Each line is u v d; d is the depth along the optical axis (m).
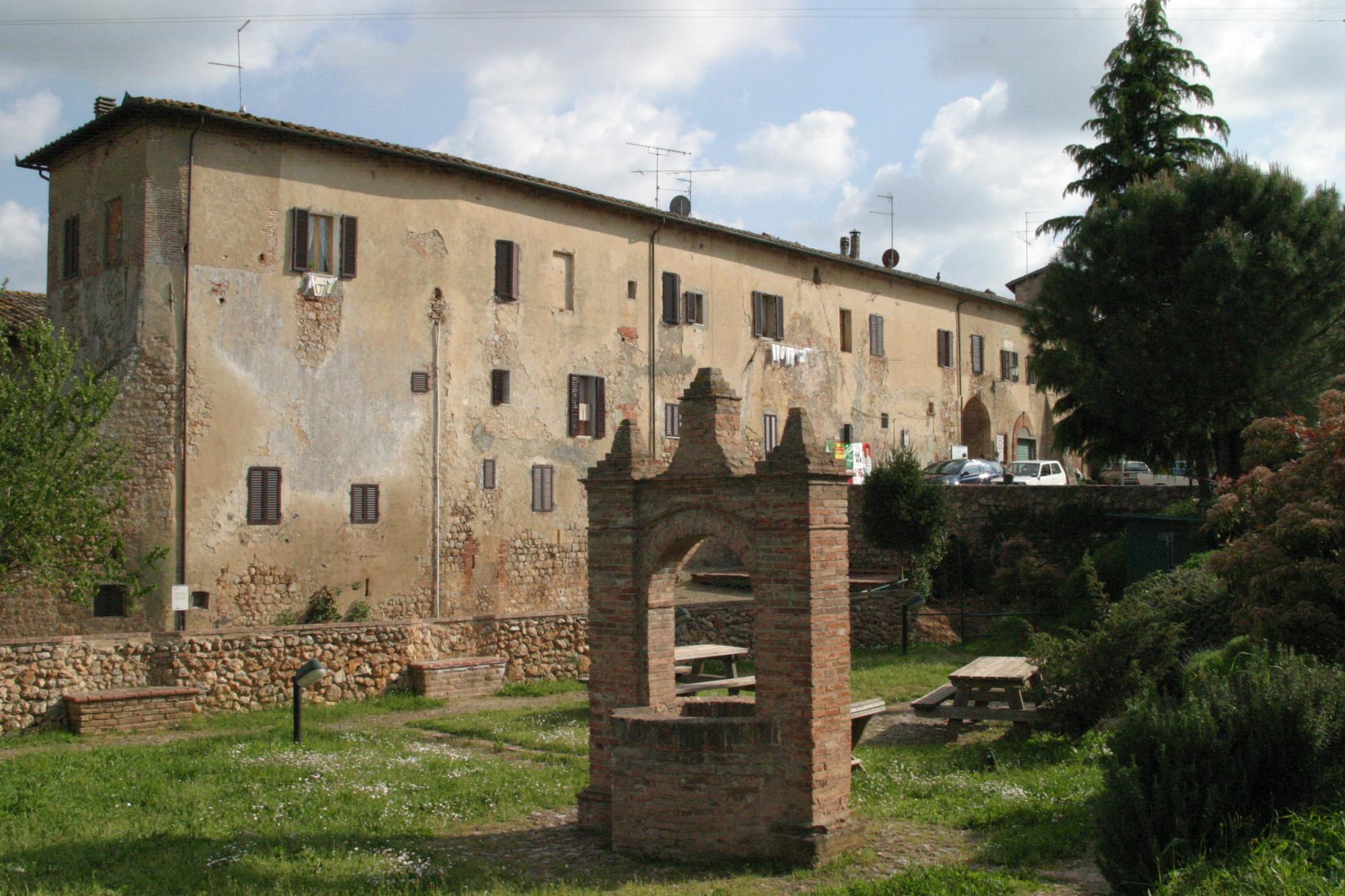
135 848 10.08
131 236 23.89
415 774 13.12
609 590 10.94
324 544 25.62
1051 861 9.53
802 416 9.94
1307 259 27.48
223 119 24.08
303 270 25.55
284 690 18.38
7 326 22.17
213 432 24.08
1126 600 16.02
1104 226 30.09
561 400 30.70
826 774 9.81
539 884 9.16
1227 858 8.11
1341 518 13.36
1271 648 13.21
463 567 28.19
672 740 9.84
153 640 17.41
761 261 37.31
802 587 9.79
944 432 45.28
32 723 16.02
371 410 26.59
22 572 18.28
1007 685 15.42
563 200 30.98
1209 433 29.55
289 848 10.17
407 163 27.41
